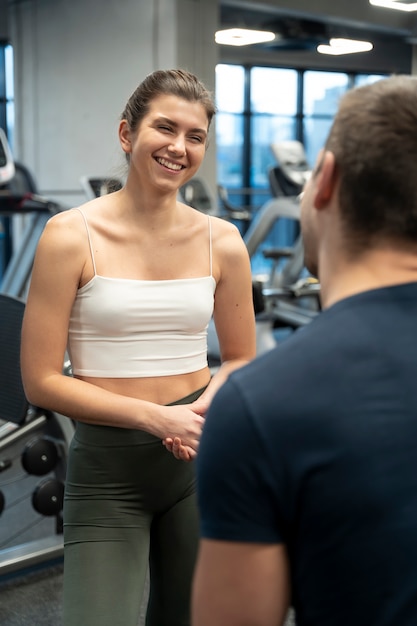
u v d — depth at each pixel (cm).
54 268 144
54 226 145
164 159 145
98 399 144
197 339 156
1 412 252
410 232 75
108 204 151
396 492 69
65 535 151
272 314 591
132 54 682
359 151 74
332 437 69
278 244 1097
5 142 535
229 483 70
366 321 74
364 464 69
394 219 74
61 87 746
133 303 147
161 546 157
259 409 70
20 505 330
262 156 1055
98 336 149
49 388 145
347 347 73
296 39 761
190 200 585
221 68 1004
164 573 157
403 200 73
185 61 661
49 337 146
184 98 146
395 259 76
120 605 141
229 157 1036
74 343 151
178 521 155
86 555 145
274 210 612
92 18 709
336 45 779
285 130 1061
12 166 532
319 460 69
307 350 73
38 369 146
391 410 70
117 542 147
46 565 272
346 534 70
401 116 73
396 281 76
